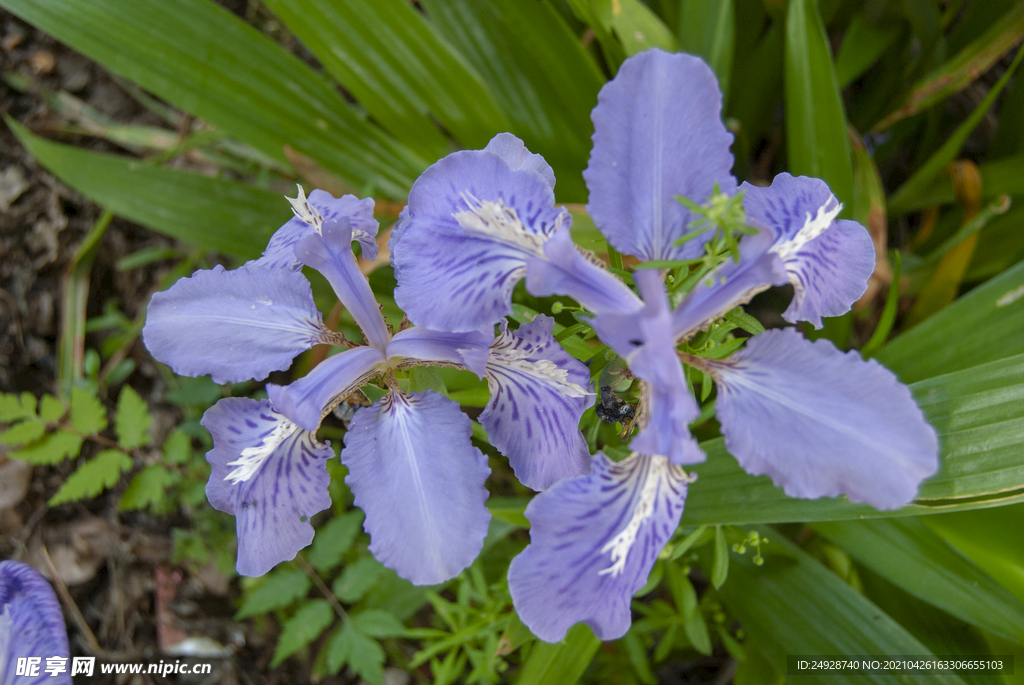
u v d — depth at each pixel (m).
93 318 0.42
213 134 0.41
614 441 0.30
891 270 0.36
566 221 0.22
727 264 0.22
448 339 0.23
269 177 0.43
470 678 0.31
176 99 0.33
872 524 0.30
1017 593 0.26
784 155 0.43
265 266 0.25
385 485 0.23
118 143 0.44
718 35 0.33
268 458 0.24
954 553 0.28
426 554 0.22
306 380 0.23
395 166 0.36
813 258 0.23
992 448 0.26
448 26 0.35
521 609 0.21
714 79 0.21
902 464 0.20
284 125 0.34
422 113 0.34
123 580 0.39
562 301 0.32
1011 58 0.44
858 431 0.21
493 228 0.23
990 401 0.26
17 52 0.43
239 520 0.24
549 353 0.23
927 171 0.37
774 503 0.27
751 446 0.21
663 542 0.22
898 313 0.39
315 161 0.35
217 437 0.24
